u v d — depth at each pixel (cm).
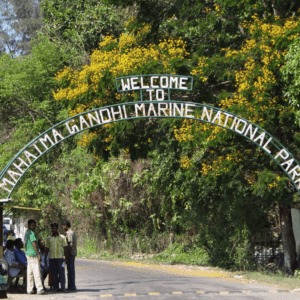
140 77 1977
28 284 1405
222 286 1564
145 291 1438
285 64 1866
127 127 2045
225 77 2044
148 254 3109
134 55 2081
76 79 2173
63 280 1447
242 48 2028
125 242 3222
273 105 1866
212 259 2539
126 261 2892
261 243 2566
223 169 1903
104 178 3161
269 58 1867
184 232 3020
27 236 1408
